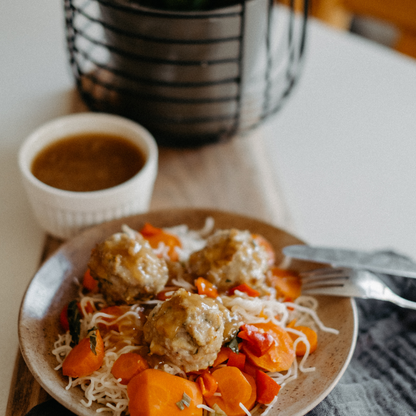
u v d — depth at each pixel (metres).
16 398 0.40
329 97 0.70
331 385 0.38
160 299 0.42
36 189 0.45
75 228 0.47
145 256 0.41
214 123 0.55
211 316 0.38
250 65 0.52
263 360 0.39
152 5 0.50
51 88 0.62
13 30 0.69
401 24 0.84
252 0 0.48
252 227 0.47
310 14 0.80
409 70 0.75
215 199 0.54
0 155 0.55
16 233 0.49
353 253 0.45
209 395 0.38
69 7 0.52
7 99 0.60
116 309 0.42
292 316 0.44
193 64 0.50
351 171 0.62
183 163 0.57
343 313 0.42
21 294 0.45
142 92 0.52
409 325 0.47
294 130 0.66
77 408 0.36
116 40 0.50
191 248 0.46
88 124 0.50
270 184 0.56
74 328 0.41
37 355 0.39
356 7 0.88
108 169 0.48
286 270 0.46
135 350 0.40
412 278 0.49
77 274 0.44
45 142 0.49
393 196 0.60
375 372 0.44
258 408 0.39
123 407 0.38
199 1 0.49
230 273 0.42
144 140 0.49
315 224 0.57
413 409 0.41
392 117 0.68
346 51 0.77
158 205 0.53
